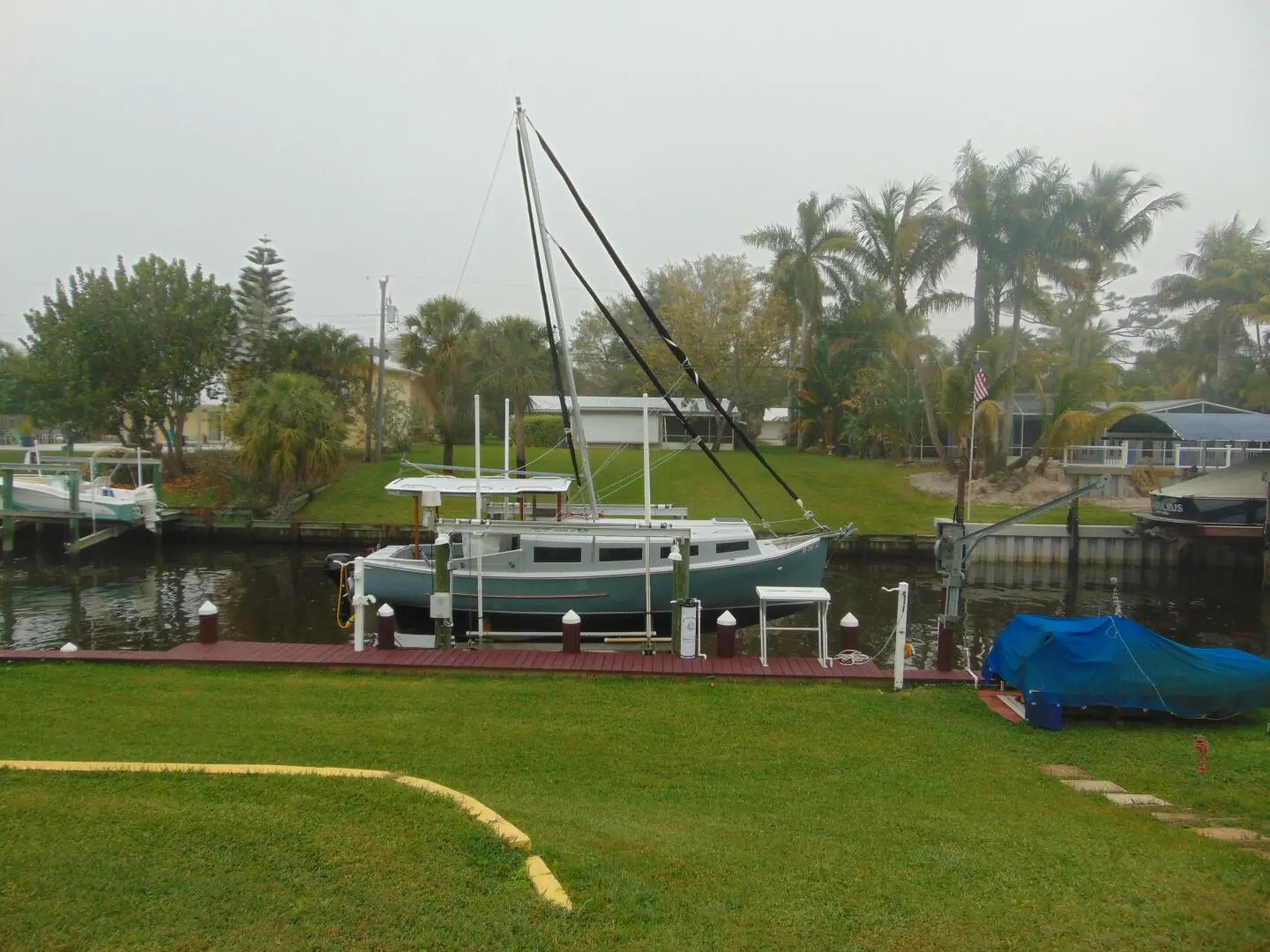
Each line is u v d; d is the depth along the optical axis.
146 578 28.62
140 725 10.17
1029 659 11.72
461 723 10.72
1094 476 39.66
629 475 42.06
